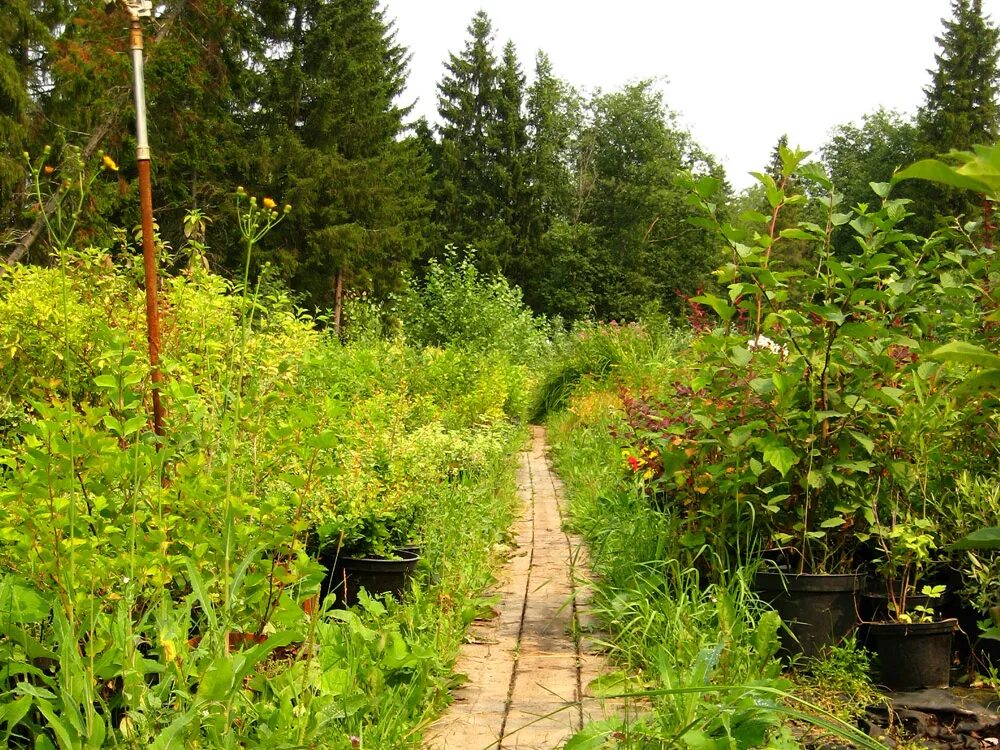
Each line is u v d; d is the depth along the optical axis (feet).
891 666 13.05
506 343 61.67
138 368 11.37
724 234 14.29
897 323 14.47
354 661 11.67
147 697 8.72
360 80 95.50
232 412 11.48
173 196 73.77
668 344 50.98
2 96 52.80
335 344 36.70
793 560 14.93
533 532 25.39
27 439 8.57
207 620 10.36
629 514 19.03
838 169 171.01
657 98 148.97
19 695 9.23
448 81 156.04
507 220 148.97
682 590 14.85
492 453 30.40
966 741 11.29
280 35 91.25
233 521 9.85
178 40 63.98
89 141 56.80
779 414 14.10
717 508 14.99
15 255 45.93
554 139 156.56
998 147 3.64
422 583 17.19
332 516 15.16
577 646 15.37
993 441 14.44
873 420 14.15
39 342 15.76
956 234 14.35
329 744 9.99
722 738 9.09
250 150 85.40
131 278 18.06
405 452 19.10
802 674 13.51
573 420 44.34
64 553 8.55
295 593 12.71
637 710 11.94
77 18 54.75
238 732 9.53
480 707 12.60
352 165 89.76
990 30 123.34
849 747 10.95
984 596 12.93
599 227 142.92
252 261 80.18
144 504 10.14
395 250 96.99
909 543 13.02
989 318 4.44
